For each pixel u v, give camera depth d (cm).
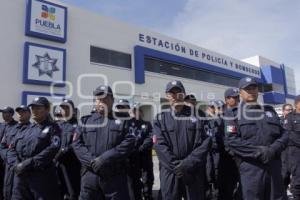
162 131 332
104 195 325
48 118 391
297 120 444
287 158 457
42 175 363
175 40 1794
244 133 321
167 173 321
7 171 411
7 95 1032
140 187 504
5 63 1038
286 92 2961
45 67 1126
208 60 2047
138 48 1524
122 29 1486
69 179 451
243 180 318
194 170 312
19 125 444
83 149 332
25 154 368
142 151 519
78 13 1288
